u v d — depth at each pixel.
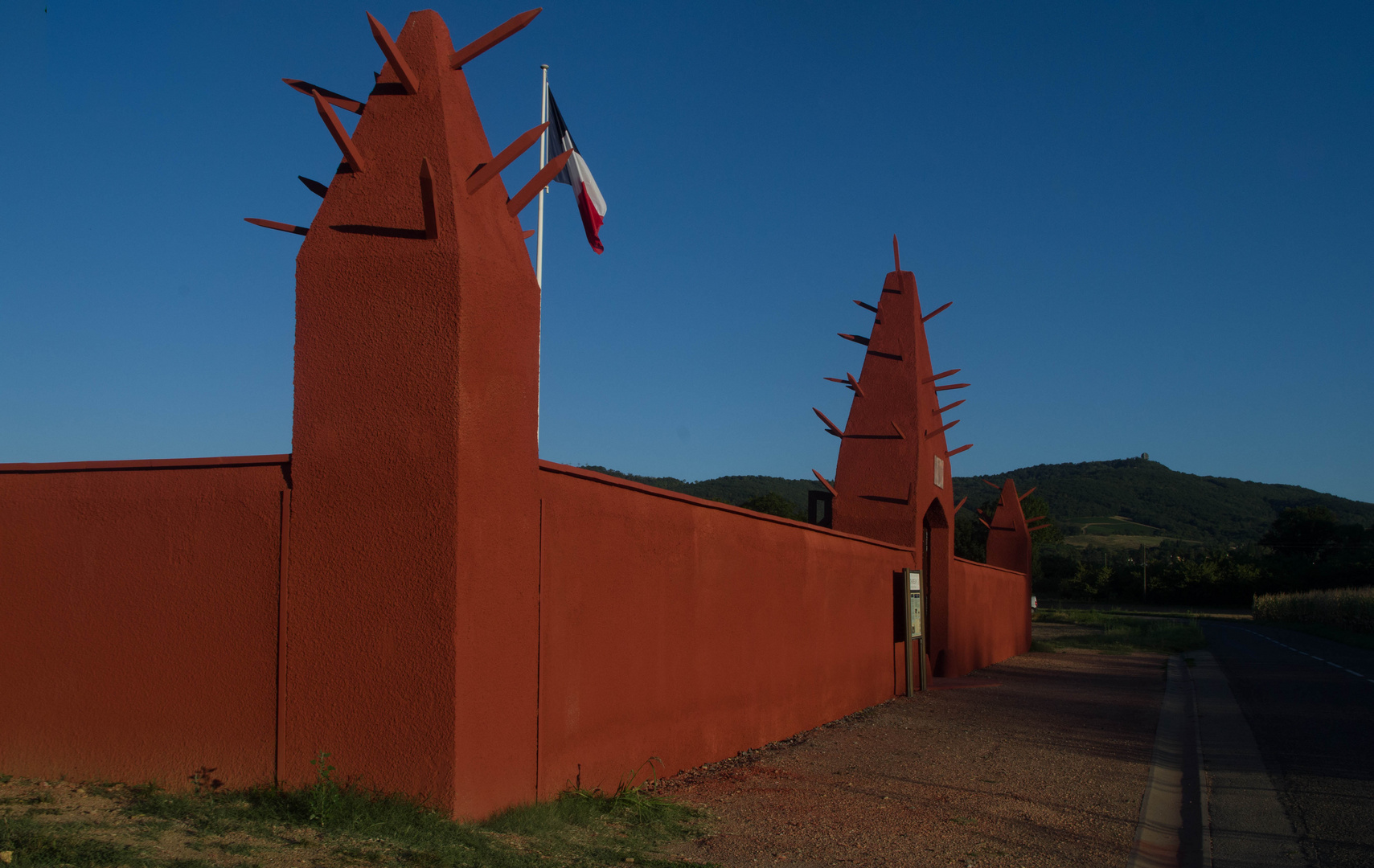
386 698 5.12
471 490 5.24
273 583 5.42
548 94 10.37
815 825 6.26
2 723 5.78
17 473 5.93
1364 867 5.80
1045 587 93.00
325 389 5.40
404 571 5.16
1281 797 7.77
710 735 8.50
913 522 15.66
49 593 5.81
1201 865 5.86
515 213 5.93
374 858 4.22
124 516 5.75
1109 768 8.89
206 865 3.90
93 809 4.82
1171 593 81.31
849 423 16.41
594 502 6.71
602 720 6.73
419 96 5.58
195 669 5.50
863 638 13.03
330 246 5.47
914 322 16.52
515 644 5.62
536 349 5.96
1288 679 19.06
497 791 5.38
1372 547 85.44
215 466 5.64
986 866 5.53
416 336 5.29
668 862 5.04
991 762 8.98
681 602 8.05
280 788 5.19
